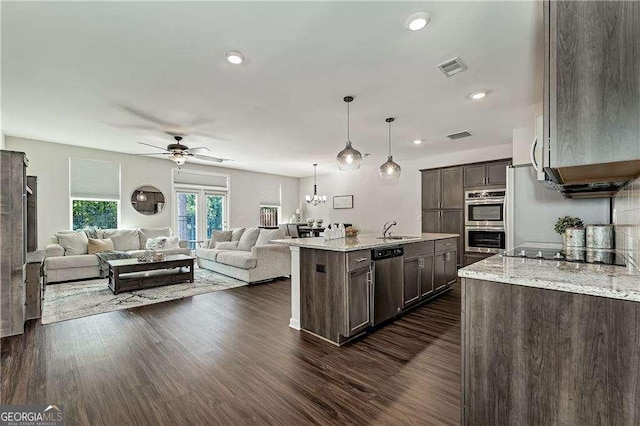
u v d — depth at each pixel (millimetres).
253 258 4918
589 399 1139
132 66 2566
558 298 1207
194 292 4402
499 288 1351
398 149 5801
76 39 2176
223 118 3926
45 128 4398
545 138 1320
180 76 2748
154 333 2895
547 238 2979
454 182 5707
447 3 1826
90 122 4094
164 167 6910
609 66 1186
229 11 1890
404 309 3453
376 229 7688
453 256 4621
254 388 1987
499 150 5527
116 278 4223
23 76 2730
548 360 1228
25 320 3191
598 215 2729
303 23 2012
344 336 2729
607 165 1312
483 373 1388
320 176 9180
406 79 2826
